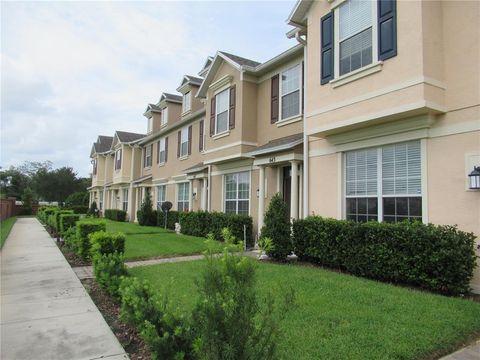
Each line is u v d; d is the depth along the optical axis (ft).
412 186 23.48
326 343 12.44
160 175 78.28
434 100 21.45
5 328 15.42
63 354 12.86
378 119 24.09
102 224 33.17
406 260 20.74
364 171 27.07
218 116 48.08
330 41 28.25
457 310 15.92
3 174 187.42
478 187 19.72
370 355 11.60
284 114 39.47
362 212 26.99
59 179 197.36
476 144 20.27
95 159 140.67
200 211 49.34
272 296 9.07
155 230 59.06
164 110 80.07
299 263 28.50
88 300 19.65
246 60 46.47
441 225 20.76
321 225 26.89
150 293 14.74
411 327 13.88
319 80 29.14
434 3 22.31
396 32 22.91
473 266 18.85
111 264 20.94
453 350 12.58
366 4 25.41
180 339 11.15
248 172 44.27
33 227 71.51
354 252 23.97
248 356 7.72
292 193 33.45
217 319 7.92
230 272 8.44
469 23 21.16
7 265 30.01
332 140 29.58
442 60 22.24
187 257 33.22
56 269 28.27
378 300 17.49
